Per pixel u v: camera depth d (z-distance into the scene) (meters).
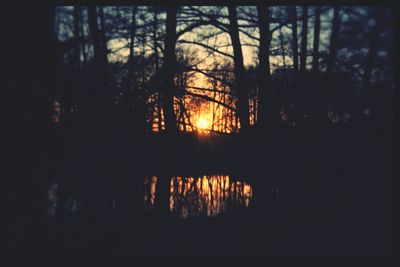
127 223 9.61
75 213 9.19
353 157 9.86
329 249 8.24
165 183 10.69
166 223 9.92
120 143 10.33
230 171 11.37
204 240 8.95
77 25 10.03
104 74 10.29
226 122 11.96
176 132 11.27
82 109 9.70
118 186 10.09
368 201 9.33
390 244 8.10
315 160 10.32
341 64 9.90
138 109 10.75
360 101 9.74
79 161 9.45
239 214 10.32
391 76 9.30
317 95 10.48
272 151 10.82
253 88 11.66
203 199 11.40
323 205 9.76
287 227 9.32
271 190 10.54
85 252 8.14
